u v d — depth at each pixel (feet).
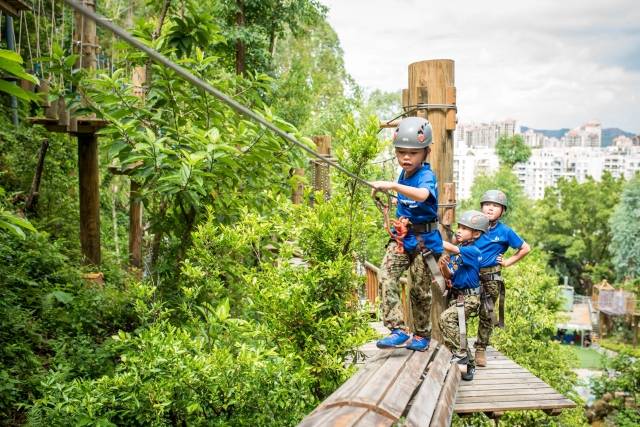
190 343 14.06
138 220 36.55
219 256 17.15
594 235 235.81
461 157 513.86
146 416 12.96
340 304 16.43
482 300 18.33
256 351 13.55
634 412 56.70
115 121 18.74
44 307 21.77
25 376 17.85
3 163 33.45
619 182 245.45
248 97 21.97
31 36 43.14
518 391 16.71
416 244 13.19
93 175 28.81
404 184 13.32
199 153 17.78
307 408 14.97
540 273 46.44
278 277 16.03
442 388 13.05
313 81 101.24
